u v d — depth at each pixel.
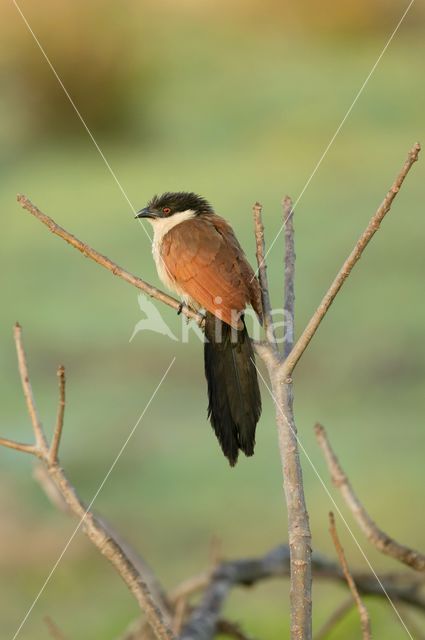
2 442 3.83
